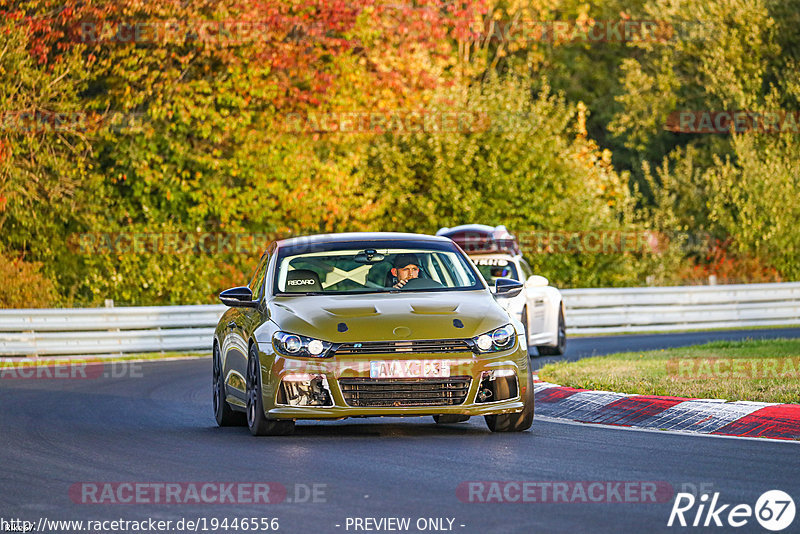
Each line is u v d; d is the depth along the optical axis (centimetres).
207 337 8638
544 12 15200
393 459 3197
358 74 11231
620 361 5831
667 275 11806
